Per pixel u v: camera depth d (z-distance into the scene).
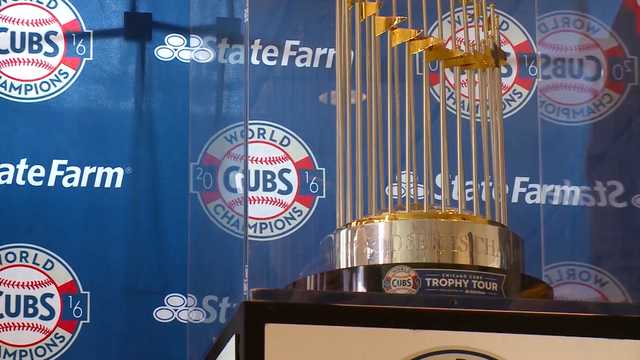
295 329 2.61
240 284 3.69
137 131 4.14
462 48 3.86
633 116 4.01
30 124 4.12
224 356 2.77
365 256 2.97
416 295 2.65
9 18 4.18
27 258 4.04
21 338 3.98
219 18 3.98
